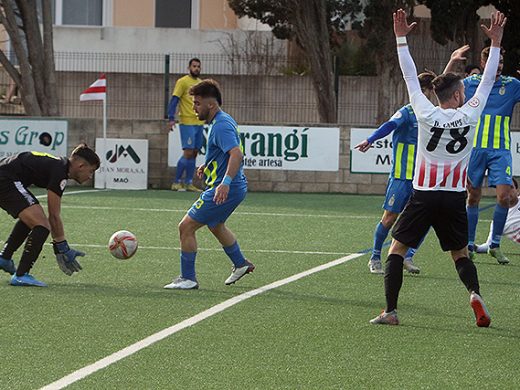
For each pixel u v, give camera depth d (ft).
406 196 78.07
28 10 182.19
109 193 147.74
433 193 57.82
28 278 70.59
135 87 216.54
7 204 70.64
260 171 159.53
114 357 50.52
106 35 239.71
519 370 49.60
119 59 236.63
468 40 213.25
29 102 183.62
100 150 158.40
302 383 46.47
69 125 157.99
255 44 231.50
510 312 64.39
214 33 237.66
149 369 48.39
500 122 86.43
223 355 51.42
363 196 153.89
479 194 87.86
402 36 58.70
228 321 59.62
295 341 54.90
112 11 243.19
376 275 78.48
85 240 95.66
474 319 61.77
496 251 86.89
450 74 57.82
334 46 225.35
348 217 121.70
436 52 219.82
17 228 72.33
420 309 64.69
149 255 86.89
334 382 46.75
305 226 111.45
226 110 219.00
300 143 159.02
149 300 65.82
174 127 160.76
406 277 78.02
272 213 124.47
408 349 53.52
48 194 70.18
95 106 217.56
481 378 48.01
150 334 55.77
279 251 91.40
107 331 56.39
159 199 139.13
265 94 218.18
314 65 197.77
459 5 205.57
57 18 240.94
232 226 109.81
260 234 103.45
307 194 155.74
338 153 158.81
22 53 182.09
